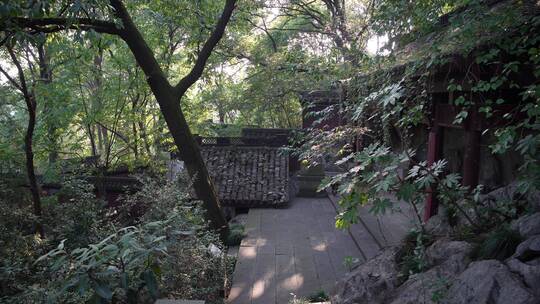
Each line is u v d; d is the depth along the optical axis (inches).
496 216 151.3
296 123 817.5
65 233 228.4
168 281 191.3
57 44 336.5
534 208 140.2
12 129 364.2
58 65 356.2
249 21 627.2
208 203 351.6
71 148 390.9
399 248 176.6
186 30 455.8
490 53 143.9
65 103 361.4
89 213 239.5
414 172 126.0
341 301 168.9
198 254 216.2
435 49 165.3
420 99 196.2
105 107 397.4
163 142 453.4
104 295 87.0
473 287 113.7
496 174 229.6
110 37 338.3
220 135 679.1
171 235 111.3
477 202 156.9
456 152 272.1
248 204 438.6
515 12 142.5
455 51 159.8
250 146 538.3
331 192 462.6
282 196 437.4
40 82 350.9
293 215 406.6
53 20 252.5
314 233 346.6
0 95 352.8
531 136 113.0
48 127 356.5
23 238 211.2
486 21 145.9
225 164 489.7
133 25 337.1
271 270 269.9
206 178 357.4
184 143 355.3
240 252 304.5
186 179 321.1
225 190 450.0
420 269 147.8
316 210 422.9
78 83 386.3
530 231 124.9
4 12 183.0
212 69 592.4
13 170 332.2
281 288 243.3
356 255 286.8
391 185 124.3
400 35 227.3
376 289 161.6
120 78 404.2
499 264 113.8
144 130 442.0
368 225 299.6
